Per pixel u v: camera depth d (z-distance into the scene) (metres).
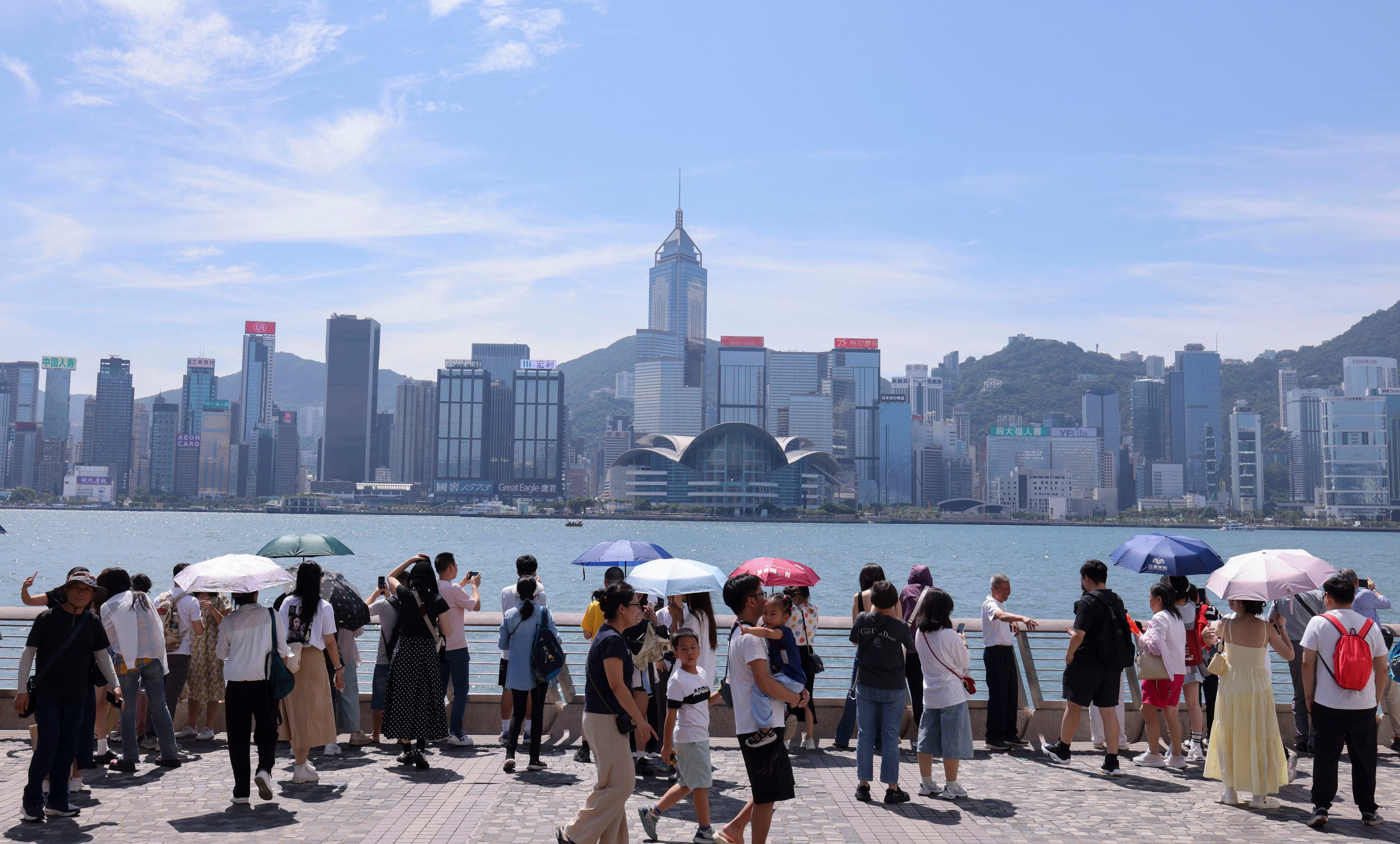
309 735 9.65
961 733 9.38
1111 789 9.86
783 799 7.54
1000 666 11.95
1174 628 10.83
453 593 11.44
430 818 8.37
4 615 12.44
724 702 12.39
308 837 7.79
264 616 9.06
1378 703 10.27
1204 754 11.11
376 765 10.53
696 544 165.50
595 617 10.44
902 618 11.38
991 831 8.28
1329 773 8.48
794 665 7.68
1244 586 9.26
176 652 11.30
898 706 9.26
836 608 49.16
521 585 10.50
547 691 10.36
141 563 96.75
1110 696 10.53
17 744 11.43
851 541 190.88
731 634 8.21
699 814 8.04
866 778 9.28
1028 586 78.38
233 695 8.88
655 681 10.40
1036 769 10.77
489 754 11.20
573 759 10.90
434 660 10.58
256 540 155.88
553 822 8.27
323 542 12.47
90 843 7.61
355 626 11.29
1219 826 8.50
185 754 10.99
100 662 8.84
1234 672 9.36
